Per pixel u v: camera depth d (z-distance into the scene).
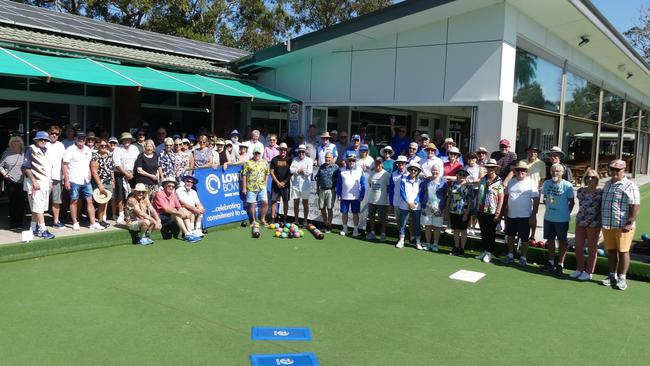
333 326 5.71
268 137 13.52
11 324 5.42
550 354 5.14
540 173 9.64
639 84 25.48
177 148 10.43
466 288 7.32
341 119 17.84
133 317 5.76
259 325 5.66
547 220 8.30
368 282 7.47
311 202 11.83
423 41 12.14
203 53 15.55
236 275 7.59
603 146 32.34
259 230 10.91
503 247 9.32
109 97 13.57
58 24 12.83
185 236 9.73
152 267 7.82
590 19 12.61
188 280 7.24
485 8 11.22
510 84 11.58
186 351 4.93
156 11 29.77
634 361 5.03
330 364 4.75
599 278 8.18
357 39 12.85
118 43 13.25
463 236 9.22
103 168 9.66
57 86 12.53
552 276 8.16
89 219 9.55
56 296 6.34
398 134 12.77
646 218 14.69
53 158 8.97
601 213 7.69
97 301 6.23
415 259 8.94
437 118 23.27
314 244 9.90
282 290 6.96
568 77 15.80
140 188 9.16
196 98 15.31
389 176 10.31
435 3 11.02
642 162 32.81
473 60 11.45
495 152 10.09
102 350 4.89
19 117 11.97
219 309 6.12
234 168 11.38
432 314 6.20
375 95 13.03
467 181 9.27
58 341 5.05
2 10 12.44
